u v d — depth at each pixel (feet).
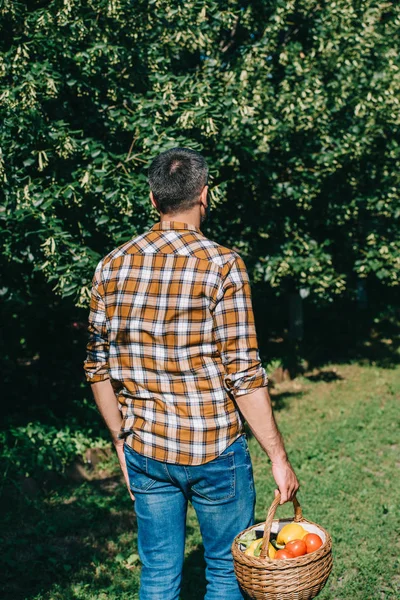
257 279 28.68
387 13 30.04
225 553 8.38
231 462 8.06
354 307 44.62
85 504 17.98
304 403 28.53
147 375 8.05
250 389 7.70
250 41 25.04
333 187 30.25
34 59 19.07
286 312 39.47
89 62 19.02
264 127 23.99
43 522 16.61
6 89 17.63
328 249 31.53
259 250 28.84
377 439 23.24
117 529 16.53
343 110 28.43
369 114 27.63
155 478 8.23
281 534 8.68
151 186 8.46
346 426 24.95
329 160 27.66
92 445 21.97
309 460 21.31
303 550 8.14
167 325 7.88
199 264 7.91
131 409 8.26
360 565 13.94
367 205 30.14
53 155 19.12
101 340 8.61
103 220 19.52
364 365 35.65
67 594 13.33
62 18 18.26
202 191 8.45
